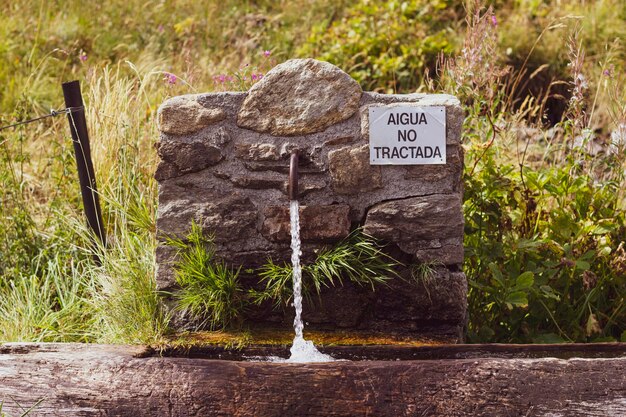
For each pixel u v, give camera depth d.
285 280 3.55
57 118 6.36
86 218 4.73
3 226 5.00
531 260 4.32
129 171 5.07
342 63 7.91
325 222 3.58
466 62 5.06
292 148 3.56
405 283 3.61
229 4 9.45
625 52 8.06
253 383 3.01
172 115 3.58
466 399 2.95
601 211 4.41
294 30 8.82
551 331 4.32
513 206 4.43
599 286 4.36
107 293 4.02
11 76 7.71
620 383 2.91
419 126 3.53
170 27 8.86
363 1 8.66
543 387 2.94
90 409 3.05
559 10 8.69
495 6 9.13
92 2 9.17
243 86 5.43
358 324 3.67
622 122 4.75
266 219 3.60
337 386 2.99
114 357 3.18
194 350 3.43
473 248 4.25
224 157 3.59
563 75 7.72
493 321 4.30
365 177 3.56
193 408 3.00
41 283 4.77
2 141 5.51
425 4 8.60
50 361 3.18
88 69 6.82
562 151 5.55
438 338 3.62
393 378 3.00
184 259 3.65
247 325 3.67
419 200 3.56
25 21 8.62
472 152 4.39
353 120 3.56
